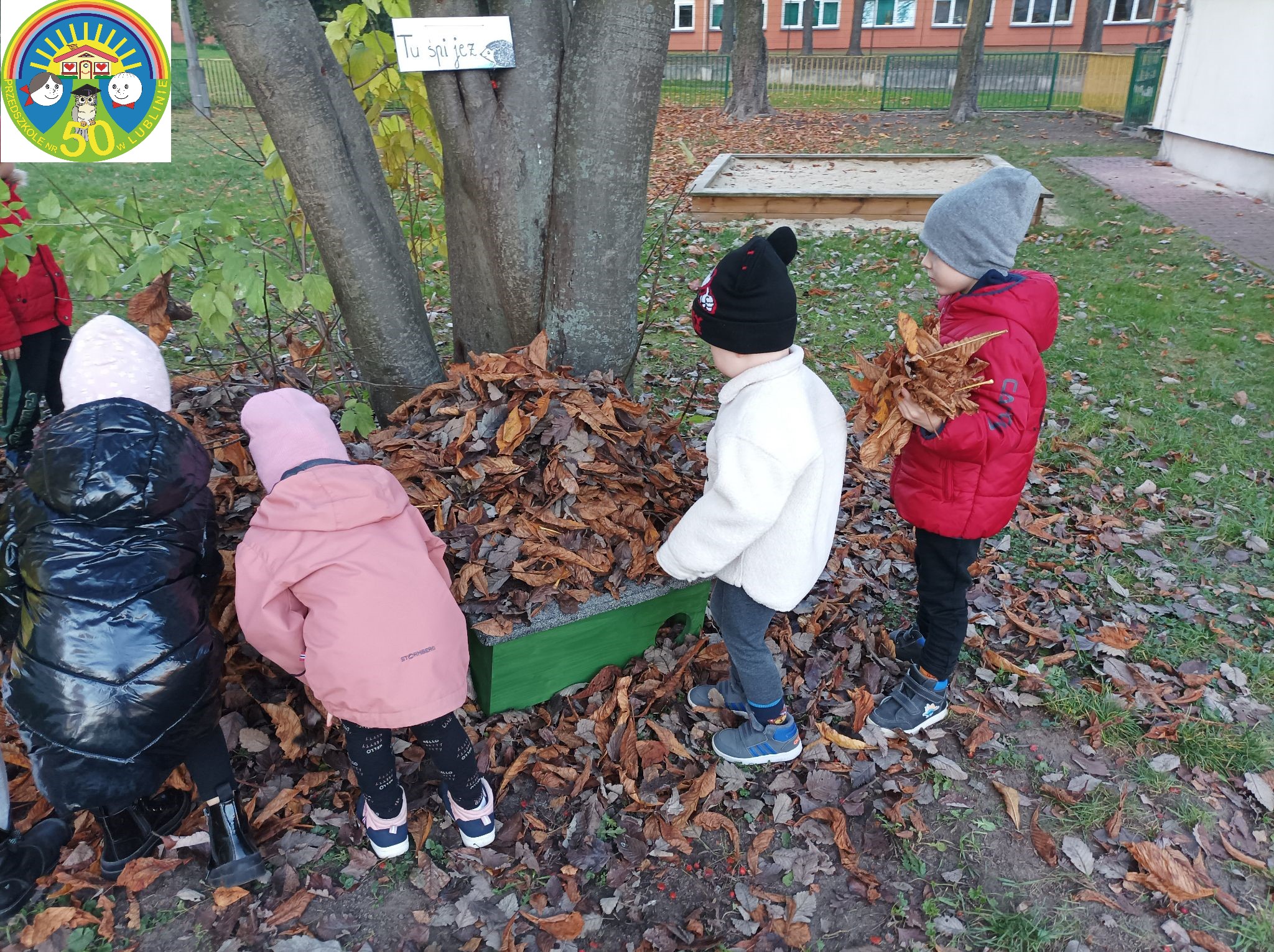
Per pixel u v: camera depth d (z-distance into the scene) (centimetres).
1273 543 393
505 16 306
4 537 196
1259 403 532
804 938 216
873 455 223
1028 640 329
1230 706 298
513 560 268
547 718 278
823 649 318
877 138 1767
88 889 222
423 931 216
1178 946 217
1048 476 449
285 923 215
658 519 301
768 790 260
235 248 294
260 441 215
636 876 232
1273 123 1103
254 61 279
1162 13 3372
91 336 216
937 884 233
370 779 219
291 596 200
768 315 207
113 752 189
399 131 402
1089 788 264
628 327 345
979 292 232
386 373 339
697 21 3912
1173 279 780
